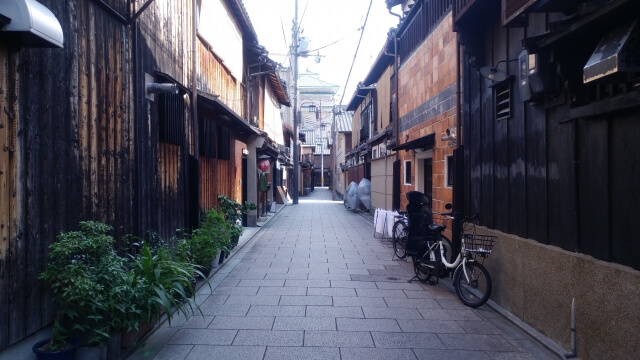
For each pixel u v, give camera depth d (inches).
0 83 129.8
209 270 301.0
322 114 2244.1
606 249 150.8
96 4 189.9
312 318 222.2
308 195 1775.3
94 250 158.1
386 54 582.2
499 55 242.2
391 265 357.7
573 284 166.7
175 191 301.7
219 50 444.1
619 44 128.6
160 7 275.4
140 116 239.0
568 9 158.7
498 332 203.3
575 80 166.1
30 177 143.4
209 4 400.5
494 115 246.5
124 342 171.5
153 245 245.8
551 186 186.4
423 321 218.5
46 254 151.5
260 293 269.6
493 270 244.5
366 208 874.8
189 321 216.7
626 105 135.4
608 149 149.3
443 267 277.3
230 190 516.7
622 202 143.1
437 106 369.1
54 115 157.0
